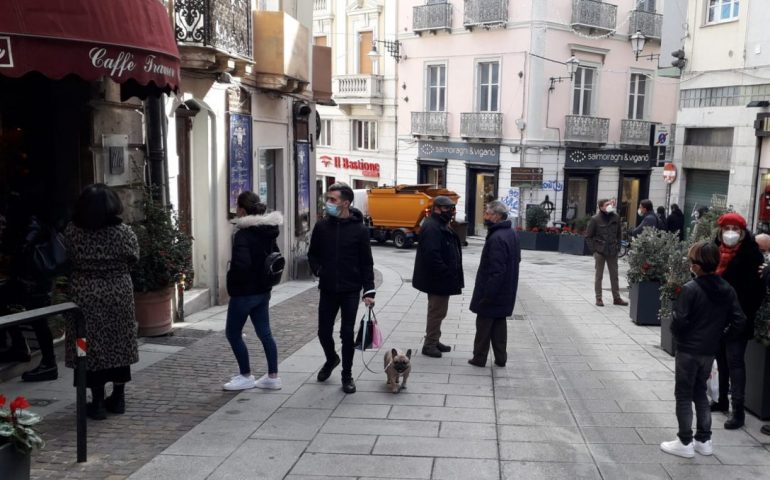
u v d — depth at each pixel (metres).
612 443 5.28
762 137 17.11
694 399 5.09
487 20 29.05
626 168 31.06
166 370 7.09
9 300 6.53
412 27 32.12
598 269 12.12
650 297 10.06
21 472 3.93
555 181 28.95
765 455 5.07
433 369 7.40
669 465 4.88
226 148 11.44
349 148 36.25
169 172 9.64
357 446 5.13
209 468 4.69
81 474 4.53
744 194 17.80
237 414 5.79
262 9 13.90
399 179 34.00
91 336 5.28
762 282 5.62
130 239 5.40
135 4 6.34
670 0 20.56
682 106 20.20
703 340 4.93
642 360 7.94
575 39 29.08
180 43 9.19
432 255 7.70
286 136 15.16
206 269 11.09
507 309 7.40
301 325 9.73
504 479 4.61
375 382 6.83
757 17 17.30
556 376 7.19
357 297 6.46
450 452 5.05
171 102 9.60
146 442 5.13
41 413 5.67
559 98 28.92
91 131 7.93
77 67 5.69
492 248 7.28
